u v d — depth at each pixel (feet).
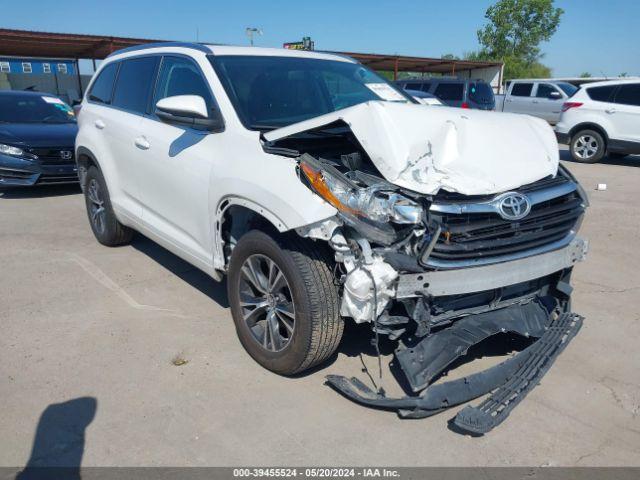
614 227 22.84
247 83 12.78
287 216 9.53
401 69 104.88
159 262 17.69
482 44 172.96
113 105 16.78
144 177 14.71
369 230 9.00
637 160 44.42
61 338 12.67
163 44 15.42
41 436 9.34
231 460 8.87
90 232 21.12
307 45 69.21
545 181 10.69
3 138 26.50
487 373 10.17
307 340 10.09
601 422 9.97
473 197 9.55
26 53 76.89
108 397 10.45
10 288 15.49
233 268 11.51
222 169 11.41
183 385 10.87
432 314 10.00
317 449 9.13
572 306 14.82
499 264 9.91
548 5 159.84
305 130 10.64
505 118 11.82
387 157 9.67
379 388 10.54
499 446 9.28
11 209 24.82
